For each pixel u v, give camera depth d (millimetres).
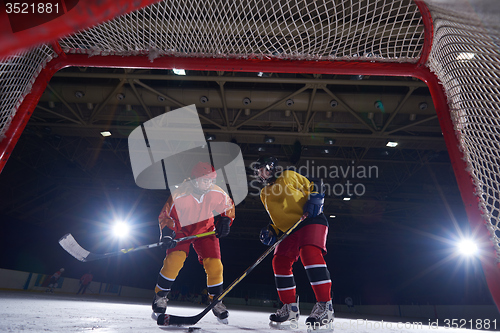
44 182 15414
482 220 1277
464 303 18312
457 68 1354
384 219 19938
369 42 1941
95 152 13750
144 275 24406
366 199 15852
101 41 2023
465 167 1410
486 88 1164
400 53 1897
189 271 27969
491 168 1210
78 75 8711
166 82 9562
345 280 27062
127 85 9445
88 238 19781
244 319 2887
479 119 1270
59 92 9352
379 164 13633
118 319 1919
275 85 9398
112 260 21219
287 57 2084
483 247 1248
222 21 1971
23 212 15695
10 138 1639
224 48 2092
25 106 1745
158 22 1939
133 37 2012
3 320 1420
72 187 16312
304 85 9258
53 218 17750
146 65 2100
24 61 1716
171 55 2100
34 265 16547
